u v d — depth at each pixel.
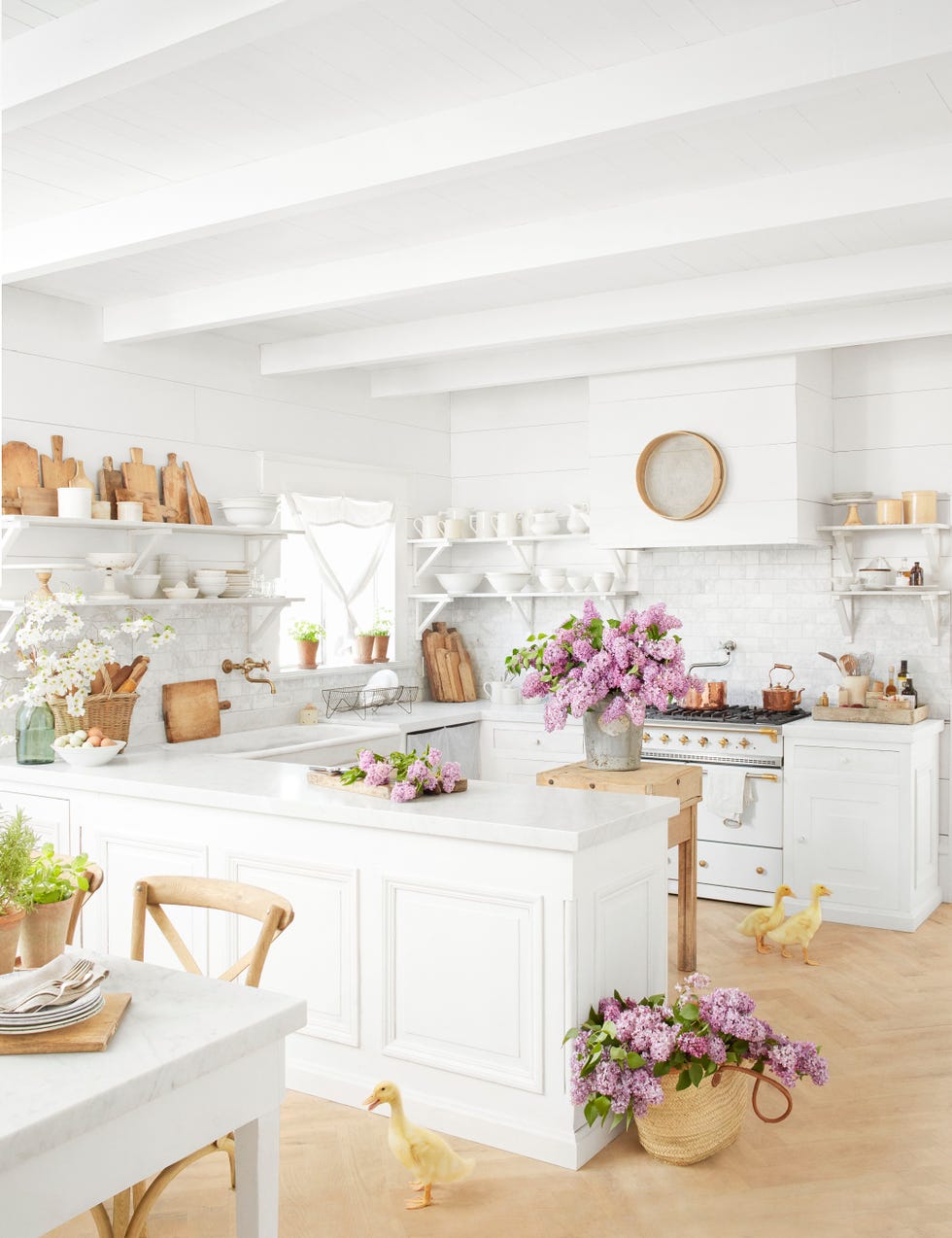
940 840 5.95
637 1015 3.19
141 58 2.47
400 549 6.97
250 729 5.82
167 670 5.35
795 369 5.71
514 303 5.20
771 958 5.03
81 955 2.45
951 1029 4.21
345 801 3.64
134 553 5.10
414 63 2.87
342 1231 2.91
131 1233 2.20
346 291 4.52
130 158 3.47
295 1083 3.73
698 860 5.98
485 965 3.36
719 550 6.48
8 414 4.68
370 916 3.57
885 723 5.59
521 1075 3.30
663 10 2.62
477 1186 3.14
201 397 5.58
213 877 3.89
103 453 5.08
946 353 5.93
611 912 3.41
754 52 2.72
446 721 6.40
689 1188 3.12
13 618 4.46
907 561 6.03
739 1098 3.32
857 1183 3.14
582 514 6.62
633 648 4.29
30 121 2.80
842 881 5.60
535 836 3.20
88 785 4.15
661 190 3.83
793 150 3.50
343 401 6.50
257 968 2.66
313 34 2.71
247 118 3.18
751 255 4.48
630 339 5.88
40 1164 1.73
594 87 2.92
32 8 2.56
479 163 3.11
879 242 4.32
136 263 4.49
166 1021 2.08
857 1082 3.78
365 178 3.29
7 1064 1.89
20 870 2.23
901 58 2.55
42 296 4.82
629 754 4.48
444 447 7.35
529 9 2.61
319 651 6.44
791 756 5.68
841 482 6.22
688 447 6.00
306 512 6.19
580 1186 3.13
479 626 7.31
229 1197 3.08
